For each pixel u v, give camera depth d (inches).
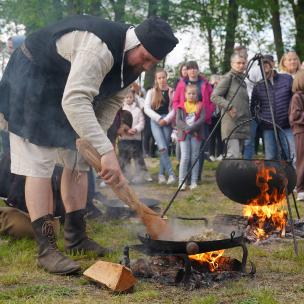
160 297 116.5
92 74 122.4
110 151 123.0
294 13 717.9
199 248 120.1
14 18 335.0
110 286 118.9
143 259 134.2
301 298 116.8
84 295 117.9
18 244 167.2
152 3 485.1
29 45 135.6
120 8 436.5
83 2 377.4
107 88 131.0
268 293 117.2
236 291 119.4
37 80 133.8
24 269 138.9
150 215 125.0
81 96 121.6
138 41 126.0
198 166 322.0
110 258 150.5
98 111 147.1
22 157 137.3
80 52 123.3
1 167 175.9
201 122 313.7
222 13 718.5
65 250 156.1
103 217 212.7
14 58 139.8
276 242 175.8
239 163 175.5
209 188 320.5
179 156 345.4
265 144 301.9
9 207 176.4
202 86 320.5
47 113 135.2
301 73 267.1
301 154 267.7
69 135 138.6
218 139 432.1
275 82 297.7
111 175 122.9
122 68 128.7
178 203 264.4
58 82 132.9
